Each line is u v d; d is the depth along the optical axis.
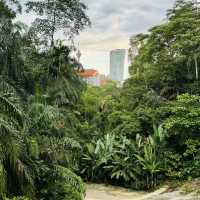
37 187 11.42
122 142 19.17
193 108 17.11
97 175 18.95
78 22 23.52
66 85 21.97
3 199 9.20
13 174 9.87
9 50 14.80
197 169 16.28
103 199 15.17
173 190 15.35
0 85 11.80
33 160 11.17
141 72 25.30
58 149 11.88
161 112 20.03
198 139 17.09
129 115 21.48
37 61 20.95
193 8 24.52
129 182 17.86
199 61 21.77
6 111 9.73
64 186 11.70
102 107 27.25
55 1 22.88
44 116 11.60
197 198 13.35
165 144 18.08
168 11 25.22
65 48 22.75
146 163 17.23
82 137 21.06
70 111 21.86
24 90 15.53
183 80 22.52
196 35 21.55
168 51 22.89
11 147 9.40
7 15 17.50
